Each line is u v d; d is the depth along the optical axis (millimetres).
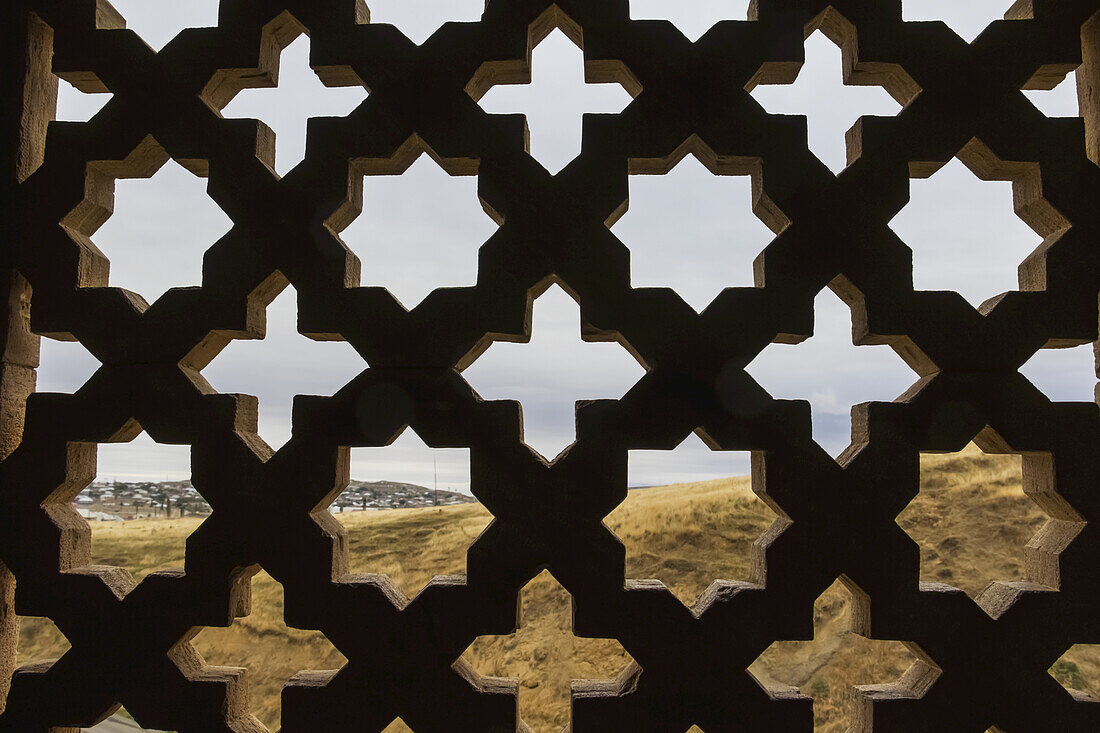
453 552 12273
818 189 1610
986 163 1670
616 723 1499
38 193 1693
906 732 1481
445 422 1562
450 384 1574
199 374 1702
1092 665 8961
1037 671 1480
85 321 1642
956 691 1482
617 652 8641
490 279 1600
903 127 1621
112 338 1632
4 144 1724
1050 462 1530
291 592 1545
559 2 1699
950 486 13742
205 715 1547
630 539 12562
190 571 1566
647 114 1646
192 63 1723
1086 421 1523
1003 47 1640
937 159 1607
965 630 1491
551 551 1523
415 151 1763
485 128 1656
